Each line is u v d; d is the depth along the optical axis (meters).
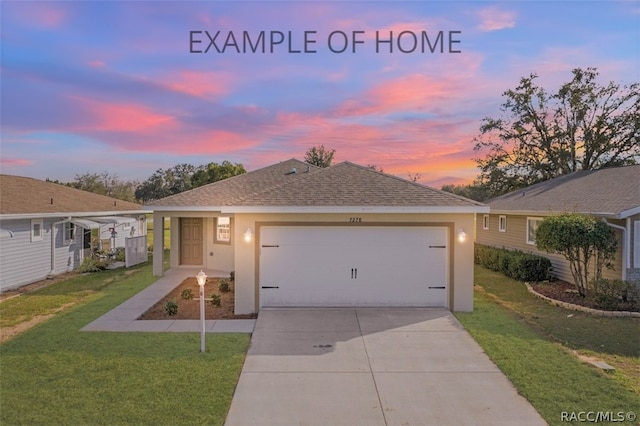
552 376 6.23
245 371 6.39
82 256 18.03
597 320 9.45
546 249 12.07
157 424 4.83
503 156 30.41
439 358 6.98
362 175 11.60
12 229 13.60
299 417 5.05
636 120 25.88
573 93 27.53
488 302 11.27
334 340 7.89
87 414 5.01
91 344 7.55
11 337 8.12
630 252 11.69
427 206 9.95
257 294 10.16
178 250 17.03
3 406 5.20
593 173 18.53
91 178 51.47
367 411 5.21
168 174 54.34
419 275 10.31
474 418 5.04
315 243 10.28
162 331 8.41
